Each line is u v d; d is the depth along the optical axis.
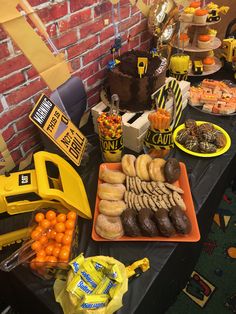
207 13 1.63
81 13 1.21
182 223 0.91
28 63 1.10
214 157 1.23
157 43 1.60
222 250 1.57
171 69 1.57
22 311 1.13
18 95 1.13
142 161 1.09
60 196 0.94
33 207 0.96
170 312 1.34
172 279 1.07
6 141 1.18
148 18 1.54
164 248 0.92
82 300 0.73
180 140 1.27
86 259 0.82
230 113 1.42
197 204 1.06
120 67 1.29
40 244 0.83
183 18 1.65
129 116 1.27
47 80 1.20
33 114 1.04
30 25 1.05
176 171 1.07
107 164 1.16
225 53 1.75
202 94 1.50
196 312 1.34
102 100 1.36
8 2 0.96
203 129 1.28
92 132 1.39
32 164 1.27
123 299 0.81
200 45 1.69
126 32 1.51
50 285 0.85
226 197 1.83
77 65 1.32
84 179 1.17
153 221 0.94
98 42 1.37
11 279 0.93
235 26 2.12
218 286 1.43
